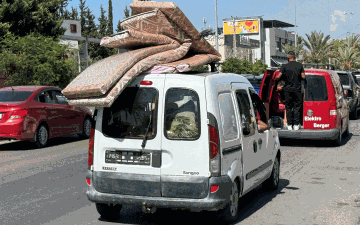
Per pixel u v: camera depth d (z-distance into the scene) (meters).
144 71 5.27
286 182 7.89
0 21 24.84
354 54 72.19
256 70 55.12
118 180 5.22
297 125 11.51
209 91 5.07
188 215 6.00
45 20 27.53
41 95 13.52
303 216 5.82
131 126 5.22
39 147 13.20
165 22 5.71
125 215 6.05
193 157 5.00
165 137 5.07
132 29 5.70
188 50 6.25
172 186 5.03
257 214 5.95
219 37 65.31
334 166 9.21
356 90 19.80
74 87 5.04
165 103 5.12
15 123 12.41
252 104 6.35
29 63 19.42
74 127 14.80
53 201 6.82
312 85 11.50
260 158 6.38
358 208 6.14
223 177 5.05
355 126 17.05
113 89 4.97
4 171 9.49
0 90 13.42
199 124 5.02
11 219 5.89
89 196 5.38
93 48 61.12
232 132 5.40
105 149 5.32
